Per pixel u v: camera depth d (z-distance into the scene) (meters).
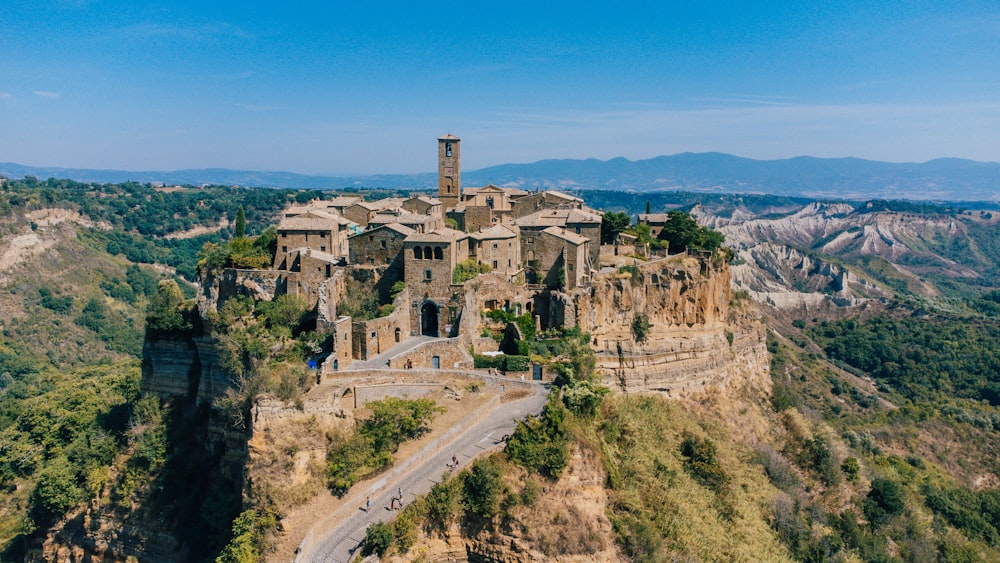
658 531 67.62
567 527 59.62
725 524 79.00
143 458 91.69
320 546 53.34
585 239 107.69
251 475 63.53
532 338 93.75
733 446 101.38
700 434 96.25
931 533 104.12
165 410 98.06
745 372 132.88
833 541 89.44
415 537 55.28
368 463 63.12
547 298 100.44
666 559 65.25
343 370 78.88
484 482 58.41
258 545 58.00
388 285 98.12
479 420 72.00
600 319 103.69
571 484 63.00
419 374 79.50
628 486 71.44
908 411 165.12
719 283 125.19
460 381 79.25
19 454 115.00
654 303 112.31
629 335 106.75
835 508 102.88
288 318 92.06
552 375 84.31
